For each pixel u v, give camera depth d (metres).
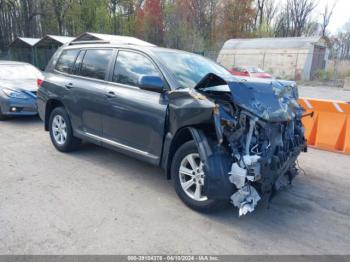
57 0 39.97
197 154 3.53
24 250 2.86
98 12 42.28
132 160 5.34
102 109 4.65
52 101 5.71
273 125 3.51
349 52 34.25
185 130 3.65
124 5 45.38
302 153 6.29
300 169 5.27
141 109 4.08
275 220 3.59
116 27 44.75
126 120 4.31
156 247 2.99
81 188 4.19
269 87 3.65
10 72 8.86
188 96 3.53
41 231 3.16
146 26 42.72
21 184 4.25
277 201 4.08
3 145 6.02
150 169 4.96
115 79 4.60
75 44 5.59
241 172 3.18
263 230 3.37
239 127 3.25
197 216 3.57
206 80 3.45
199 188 3.58
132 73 4.39
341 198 4.25
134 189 4.22
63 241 3.01
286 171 3.83
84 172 4.75
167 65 4.08
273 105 3.47
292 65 29.23
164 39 41.19
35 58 28.05
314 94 18.55
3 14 38.94
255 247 3.06
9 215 3.44
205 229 3.32
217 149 3.38
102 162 5.20
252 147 3.36
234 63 32.47
